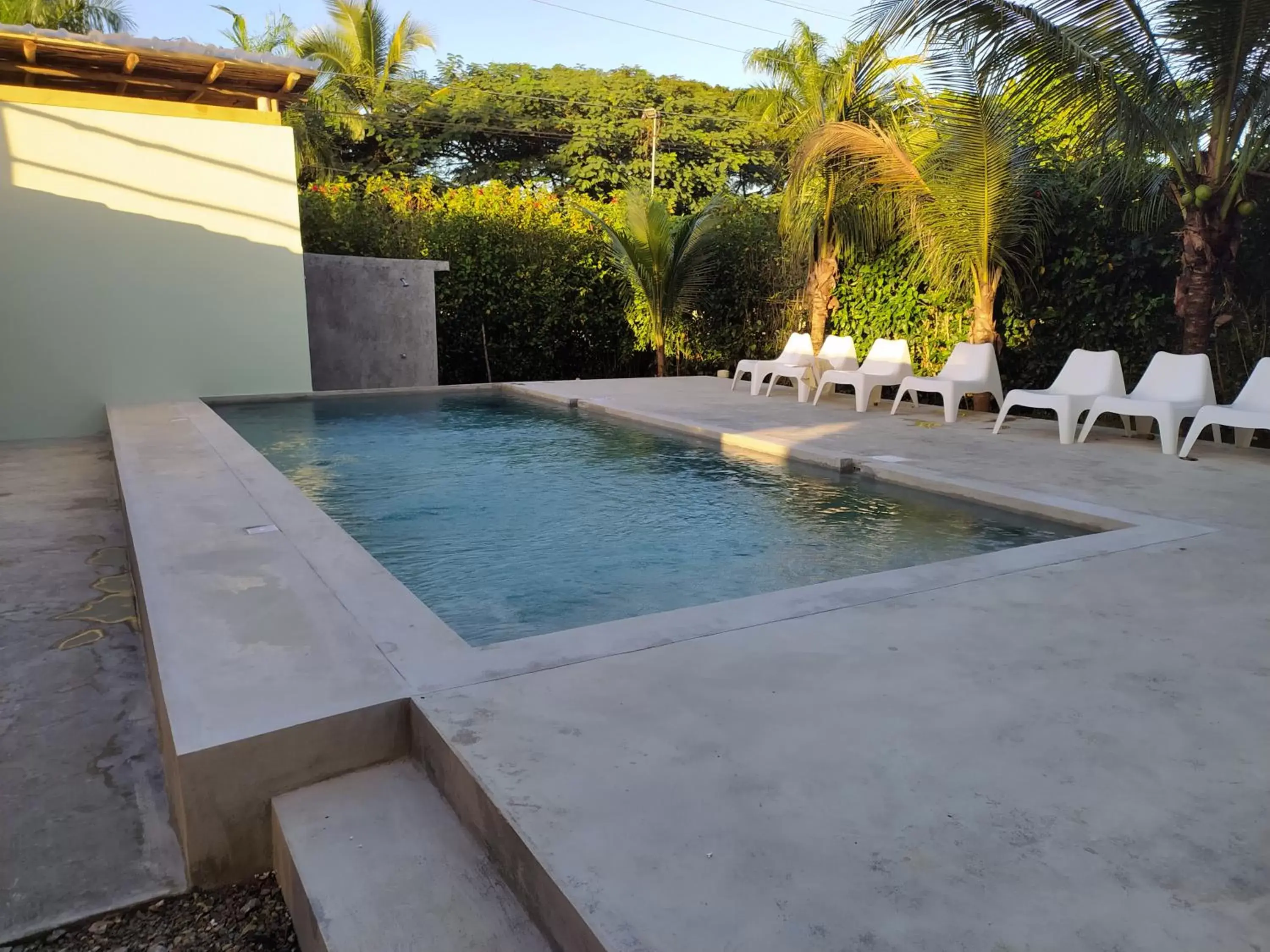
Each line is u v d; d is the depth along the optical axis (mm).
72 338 8367
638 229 11523
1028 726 1928
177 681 2064
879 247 9945
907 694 2082
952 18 6621
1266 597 2824
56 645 3037
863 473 5457
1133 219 7547
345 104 24188
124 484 4312
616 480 5336
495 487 5121
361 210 11359
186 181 8648
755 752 1800
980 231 7805
